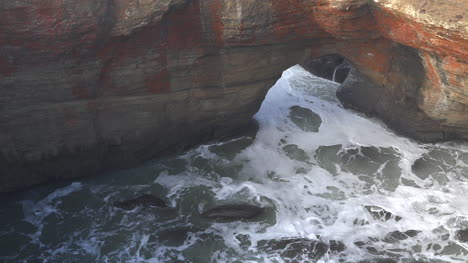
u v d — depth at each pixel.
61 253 9.94
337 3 9.98
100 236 10.37
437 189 11.71
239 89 12.32
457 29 8.80
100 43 10.36
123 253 9.95
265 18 10.84
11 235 10.36
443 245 10.09
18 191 11.47
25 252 9.95
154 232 10.47
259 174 12.26
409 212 10.97
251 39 11.20
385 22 10.34
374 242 10.18
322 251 9.94
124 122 11.72
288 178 12.13
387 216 10.85
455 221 10.66
